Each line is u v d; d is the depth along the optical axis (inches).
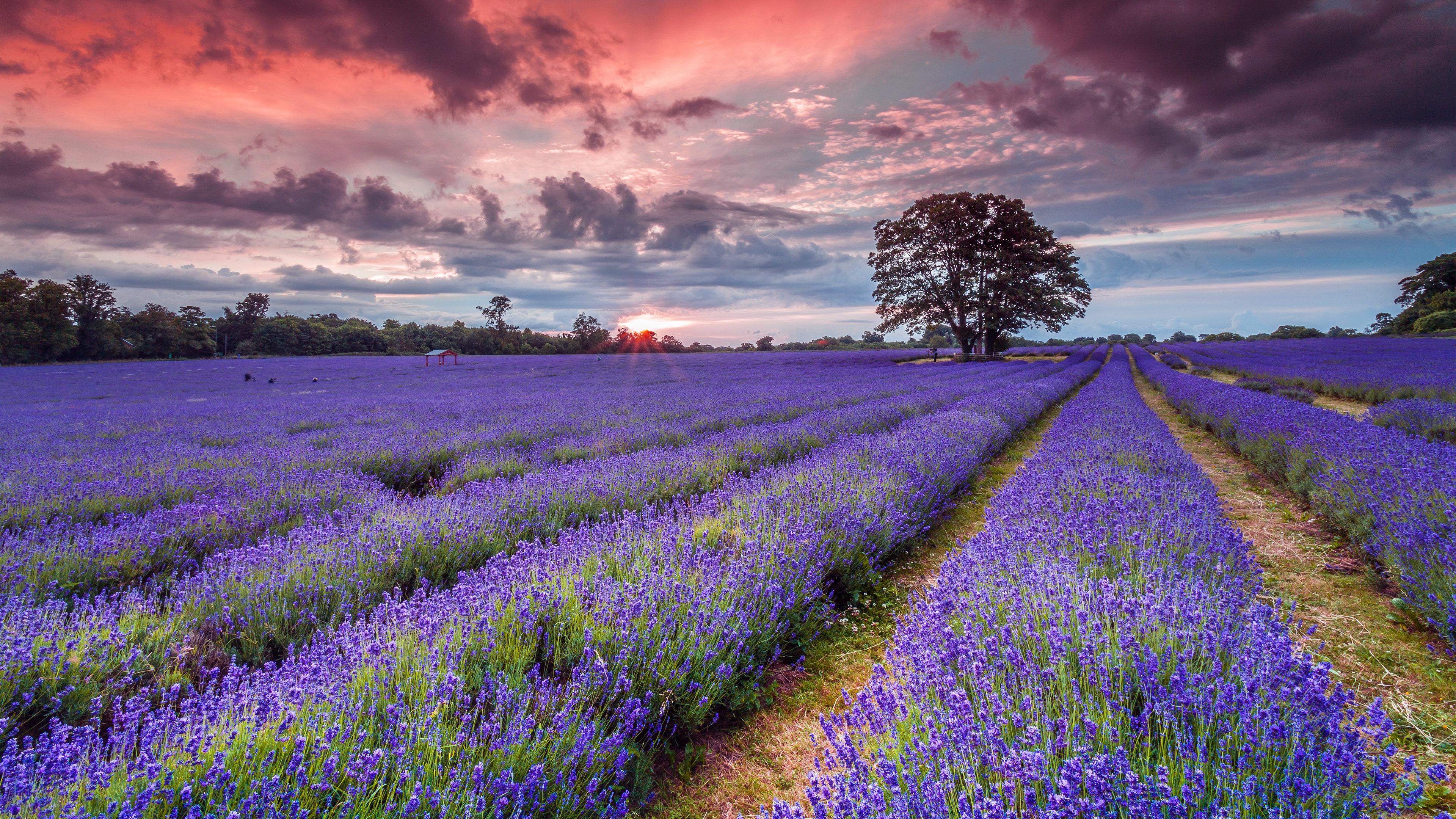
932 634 104.2
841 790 71.6
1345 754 67.2
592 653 108.8
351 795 71.5
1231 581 129.6
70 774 71.8
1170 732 78.3
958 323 1856.5
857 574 177.6
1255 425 350.3
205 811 70.6
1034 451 411.2
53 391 1247.5
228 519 207.2
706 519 194.1
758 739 111.7
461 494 235.3
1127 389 727.1
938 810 67.4
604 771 89.6
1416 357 1112.8
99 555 170.1
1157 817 61.6
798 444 360.2
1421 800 69.5
